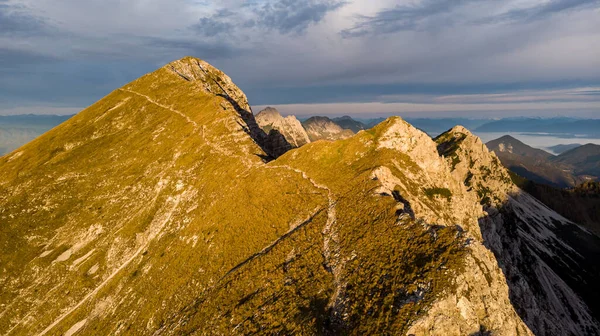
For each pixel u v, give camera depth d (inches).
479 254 1595.7
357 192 2691.9
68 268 3469.5
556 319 4286.4
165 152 4643.2
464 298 1382.9
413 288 1430.9
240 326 1747.0
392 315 1353.3
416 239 1720.0
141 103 6235.2
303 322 1524.4
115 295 2989.7
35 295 3275.1
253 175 3577.8
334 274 1807.3
